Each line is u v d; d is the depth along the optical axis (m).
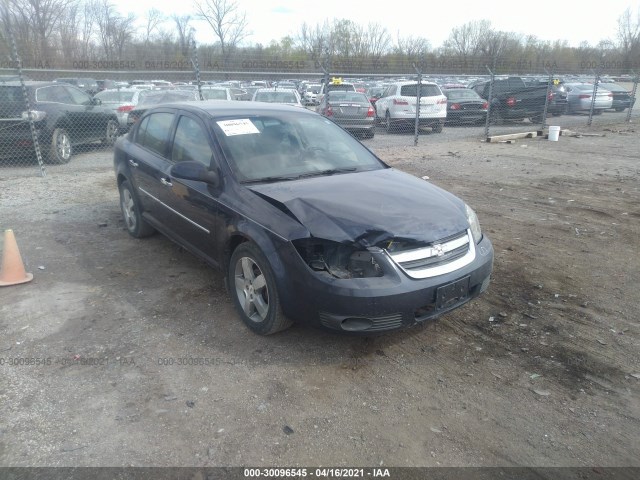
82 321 4.08
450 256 3.54
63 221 6.79
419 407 3.11
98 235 6.22
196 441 2.81
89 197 8.12
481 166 10.99
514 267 5.20
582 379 3.37
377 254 3.29
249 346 3.74
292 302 3.47
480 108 18.67
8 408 3.04
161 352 3.65
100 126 12.43
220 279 4.91
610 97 22.56
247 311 3.91
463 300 3.68
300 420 2.98
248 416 3.01
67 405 3.08
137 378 3.35
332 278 3.29
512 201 7.88
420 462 2.69
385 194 3.87
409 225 3.44
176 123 5.01
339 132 5.15
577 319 4.14
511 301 4.45
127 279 4.91
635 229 6.41
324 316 3.36
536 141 15.30
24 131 10.12
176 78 11.83
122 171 5.85
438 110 16.58
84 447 2.75
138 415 3.00
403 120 16.44
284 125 4.79
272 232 3.53
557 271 5.10
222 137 4.35
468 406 3.12
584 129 18.47
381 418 3.01
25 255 5.53
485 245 3.94
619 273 5.04
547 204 7.69
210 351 3.67
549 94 17.72
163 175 4.88
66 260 5.39
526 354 3.66
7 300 4.45
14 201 7.82
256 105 5.15
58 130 10.75
